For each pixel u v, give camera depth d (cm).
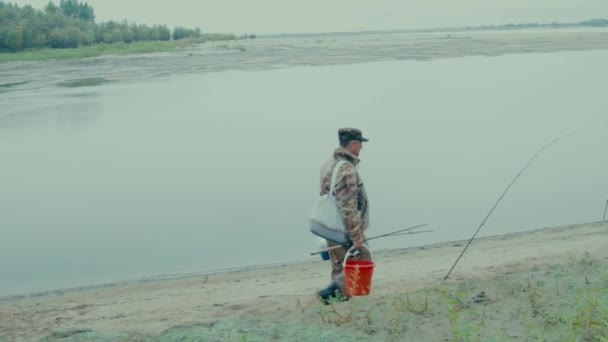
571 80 4669
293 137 2600
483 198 1664
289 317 707
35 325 834
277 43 16925
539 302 680
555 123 2823
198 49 12812
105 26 15262
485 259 1034
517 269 879
